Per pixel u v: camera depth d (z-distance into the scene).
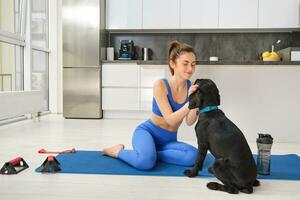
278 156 2.50
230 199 1.59
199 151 1.86
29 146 2.91
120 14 5.29
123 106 5.16
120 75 5.14
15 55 4.65
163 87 2.17
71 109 5.18
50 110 5.78
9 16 4.40
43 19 5.67
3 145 2.95
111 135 3.56
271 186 1.80
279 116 3.09
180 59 2.08
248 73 3.07
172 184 1.82
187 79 2.15
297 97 3.07
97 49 5.10
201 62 2.99
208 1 5.12
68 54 5.15
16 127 4.11
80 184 1.82
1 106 3.80
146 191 1.70
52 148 2.84
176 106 2.21
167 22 5.21
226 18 5.11
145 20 5.24
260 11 5.05
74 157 2.43
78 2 5.08
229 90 3.09
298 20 4.99
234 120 3.12
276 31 5.38
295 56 4.36
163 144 2.35
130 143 3.10
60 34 5.74
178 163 2.20
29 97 4.50
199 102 1.79
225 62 2.97
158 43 5.65
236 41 5.52
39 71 5.49
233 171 1.63
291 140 3.11
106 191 1.70
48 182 1.85
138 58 5.69
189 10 5.16
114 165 2.20
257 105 3.10
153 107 2.31
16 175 1.98
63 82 5.18
